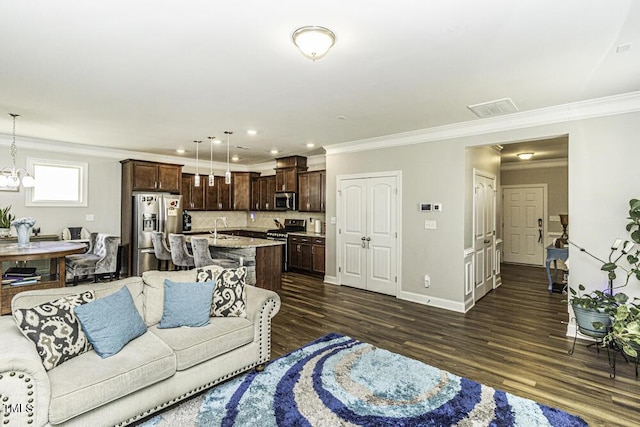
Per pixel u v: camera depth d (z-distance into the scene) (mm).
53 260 4453
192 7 1842
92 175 6227
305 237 6801
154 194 6527
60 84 3023
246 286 3074
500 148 5914
